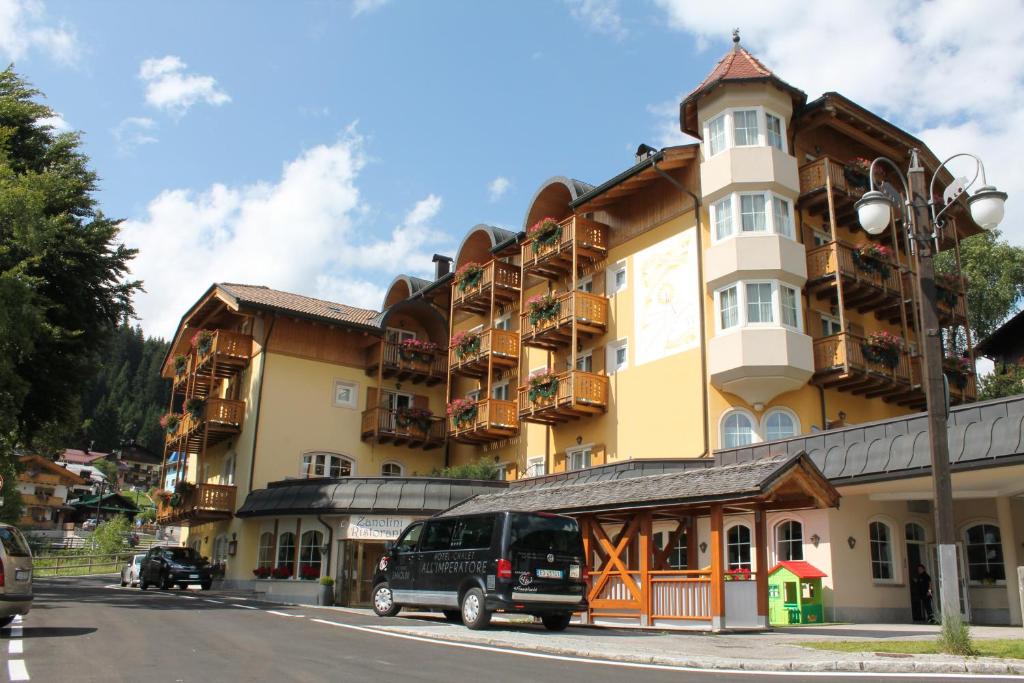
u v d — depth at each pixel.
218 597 24.56
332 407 33.44
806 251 23.84
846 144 26.66
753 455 19.62
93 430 112.62
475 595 14.29
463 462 33.84
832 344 22.39
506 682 8.12
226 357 32.91
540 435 29.73
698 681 8.20
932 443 10.48
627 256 27.41
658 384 25.12
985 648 10.21
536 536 14.48
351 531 24.81
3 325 20.08
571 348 28.83
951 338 29.94
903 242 27.16
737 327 22.72
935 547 20.19
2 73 26.47
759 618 14.35
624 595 15.93
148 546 59.81
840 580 18.31
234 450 33.28
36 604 17.98
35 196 22.67
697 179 25.06
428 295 36.06
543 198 30.25
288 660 9.67
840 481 17.50
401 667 9.16
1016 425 15.02
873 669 9.20
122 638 11.76
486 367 32.28
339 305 37.62
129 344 137.00
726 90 24.27
